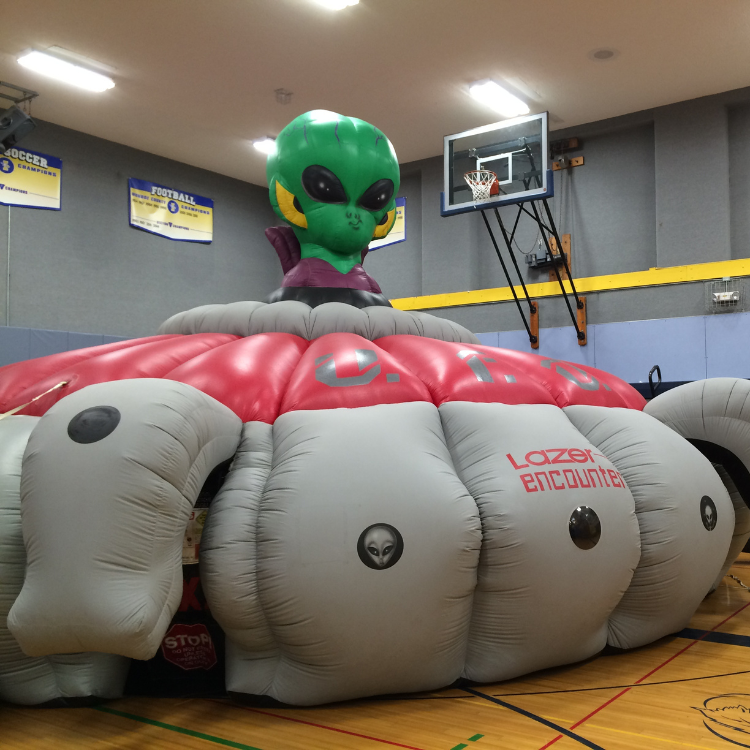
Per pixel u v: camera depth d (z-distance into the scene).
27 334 8.12
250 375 2.50
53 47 7.19
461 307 9.05
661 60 7.45
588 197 8.87
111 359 2.58
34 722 2.09
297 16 6.76
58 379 2.50
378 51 7.35
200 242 10.33
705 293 7.52
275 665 2.21
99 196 9.22
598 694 2.28
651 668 2.54
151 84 7.95
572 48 7.27
